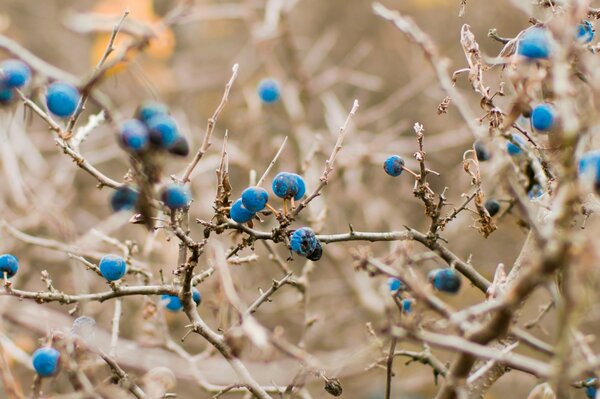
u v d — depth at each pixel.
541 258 1.82
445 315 1.98
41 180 5.14
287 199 2.49
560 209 1.91
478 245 5.37
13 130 5.04
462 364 2.07
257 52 6.35
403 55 6.72
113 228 4.55
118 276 2.51
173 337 4.82
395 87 7.10
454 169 5.70
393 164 2.62
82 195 5.98
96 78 2.69
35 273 5.09
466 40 2.54
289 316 4.96
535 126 2.27
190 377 3.31
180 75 6.43
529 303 5.09
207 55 7.66
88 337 2.59
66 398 2.54
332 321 5.05
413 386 4.96
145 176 2.32
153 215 2.45
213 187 5.52
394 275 2.11
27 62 3.78
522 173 2.60
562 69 1.98
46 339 2.58
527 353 5.01
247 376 2.47
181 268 2.48
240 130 6.15
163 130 2.29
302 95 5.77
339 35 7.60
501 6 6.43
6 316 3.73
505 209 2.99
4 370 3.26
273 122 6.02
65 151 2.52
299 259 5.77
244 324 2.22
